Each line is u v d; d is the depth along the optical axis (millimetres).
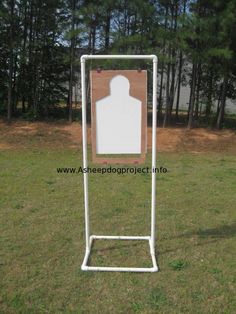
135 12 13344
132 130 4609
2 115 16031
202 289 4211
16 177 8531
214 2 12578
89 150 11766
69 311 3824
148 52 12844
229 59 13180
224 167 10102
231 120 17500
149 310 3848
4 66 15938
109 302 3969
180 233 5668
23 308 3857
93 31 14211
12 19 14344
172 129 14438
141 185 8062
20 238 5391
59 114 16719
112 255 4965
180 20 12461
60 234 5551
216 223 6082
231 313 3826
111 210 6547
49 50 15953
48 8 14953
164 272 4551
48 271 4535
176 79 17875
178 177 8875
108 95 4547
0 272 4492
